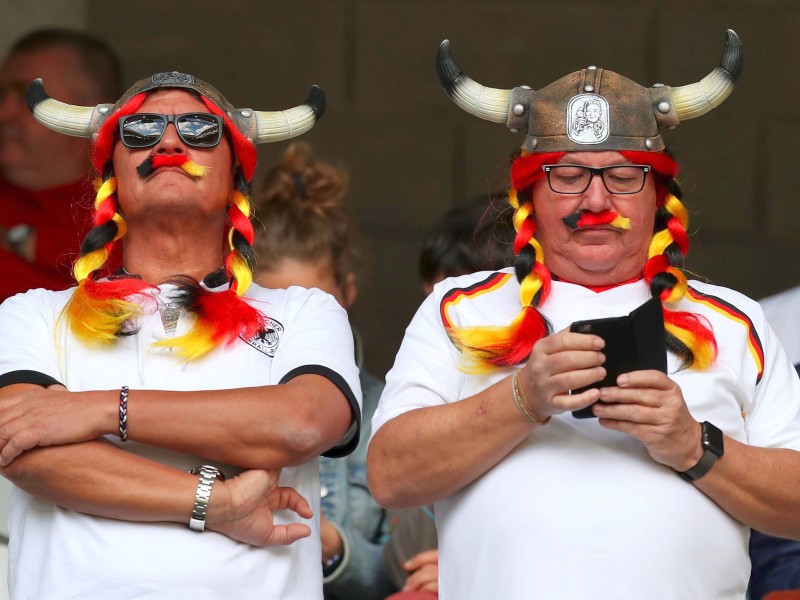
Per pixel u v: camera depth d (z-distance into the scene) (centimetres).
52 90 1894
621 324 1096
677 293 1221
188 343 1221
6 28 2298
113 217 1278
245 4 2478
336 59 2497
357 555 1510
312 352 1234
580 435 1175
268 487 1184
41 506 1206
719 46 2489
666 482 1159
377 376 2430
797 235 2483
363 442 1545
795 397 1223
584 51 2495
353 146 2495
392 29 2502
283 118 1307
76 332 1230
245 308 1245
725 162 2492
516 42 2503
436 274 1573
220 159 1273
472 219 1570
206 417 1173
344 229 1628
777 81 2494
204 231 1284
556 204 1216
